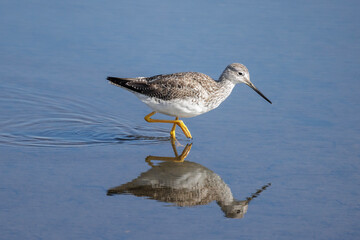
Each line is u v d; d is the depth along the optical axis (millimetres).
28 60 18562
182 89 13961
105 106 16328
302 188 11539
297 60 18828
